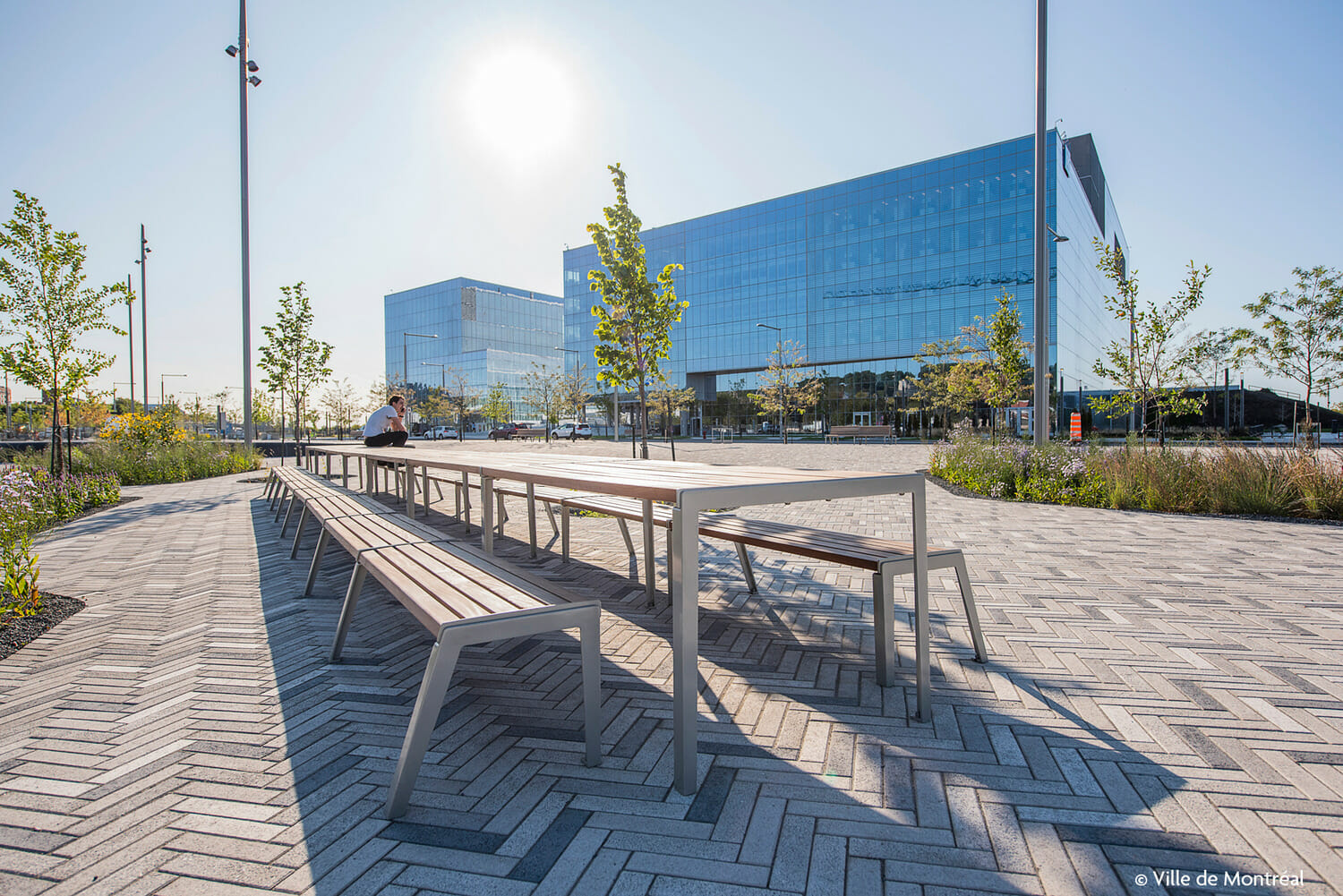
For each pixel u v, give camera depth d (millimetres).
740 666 3266
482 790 2184
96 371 12352
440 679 2053
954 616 4004
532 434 54812
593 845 1879
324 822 2027
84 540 7355
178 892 1712
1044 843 1846
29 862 1855
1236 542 6211
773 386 47938
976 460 11938
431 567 2895
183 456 16094
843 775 2230
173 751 2520
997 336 21266
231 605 4641
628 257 10438
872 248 49062
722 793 2141
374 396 59250
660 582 4996
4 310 11297
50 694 3104
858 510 8883
